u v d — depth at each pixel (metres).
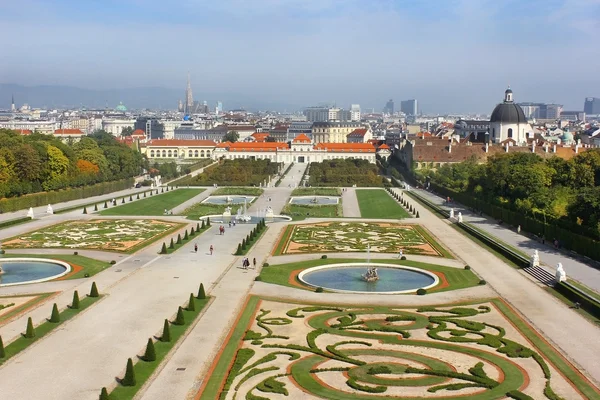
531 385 127.06
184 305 178.50
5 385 123.88
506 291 197.00
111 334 153.50
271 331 157.25
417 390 124.69
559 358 140.88
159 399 119.06
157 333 154.75
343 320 166.75
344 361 139.12
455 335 156.25
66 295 187.88
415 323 165.25
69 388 122.94
